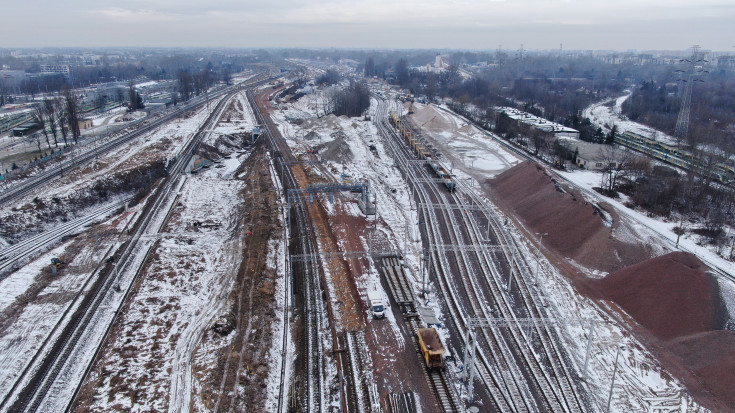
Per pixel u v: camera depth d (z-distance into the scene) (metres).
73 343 49.66
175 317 54.72
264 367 46.31
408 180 105.25
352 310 55.91
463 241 75.06
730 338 47.84
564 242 73.06
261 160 117.00
